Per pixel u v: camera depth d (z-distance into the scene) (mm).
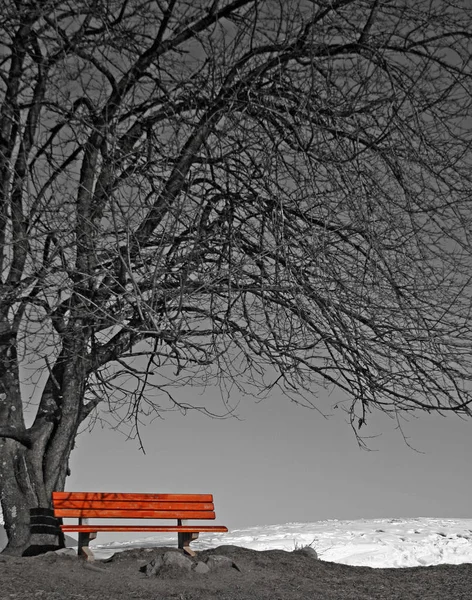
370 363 8711
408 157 8570
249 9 8648
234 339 8008
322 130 8211
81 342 8516
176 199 8070
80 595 6254
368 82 8422
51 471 8914
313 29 8172
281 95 8734
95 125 8398
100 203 8211
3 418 8820
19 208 8484
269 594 6883
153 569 7266
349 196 8062
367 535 17375
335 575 8133
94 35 9070
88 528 7559
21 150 8586
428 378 8555
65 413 9031
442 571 8617
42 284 7715
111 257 8281
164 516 8000
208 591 6750
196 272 8250
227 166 8664
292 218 9180
